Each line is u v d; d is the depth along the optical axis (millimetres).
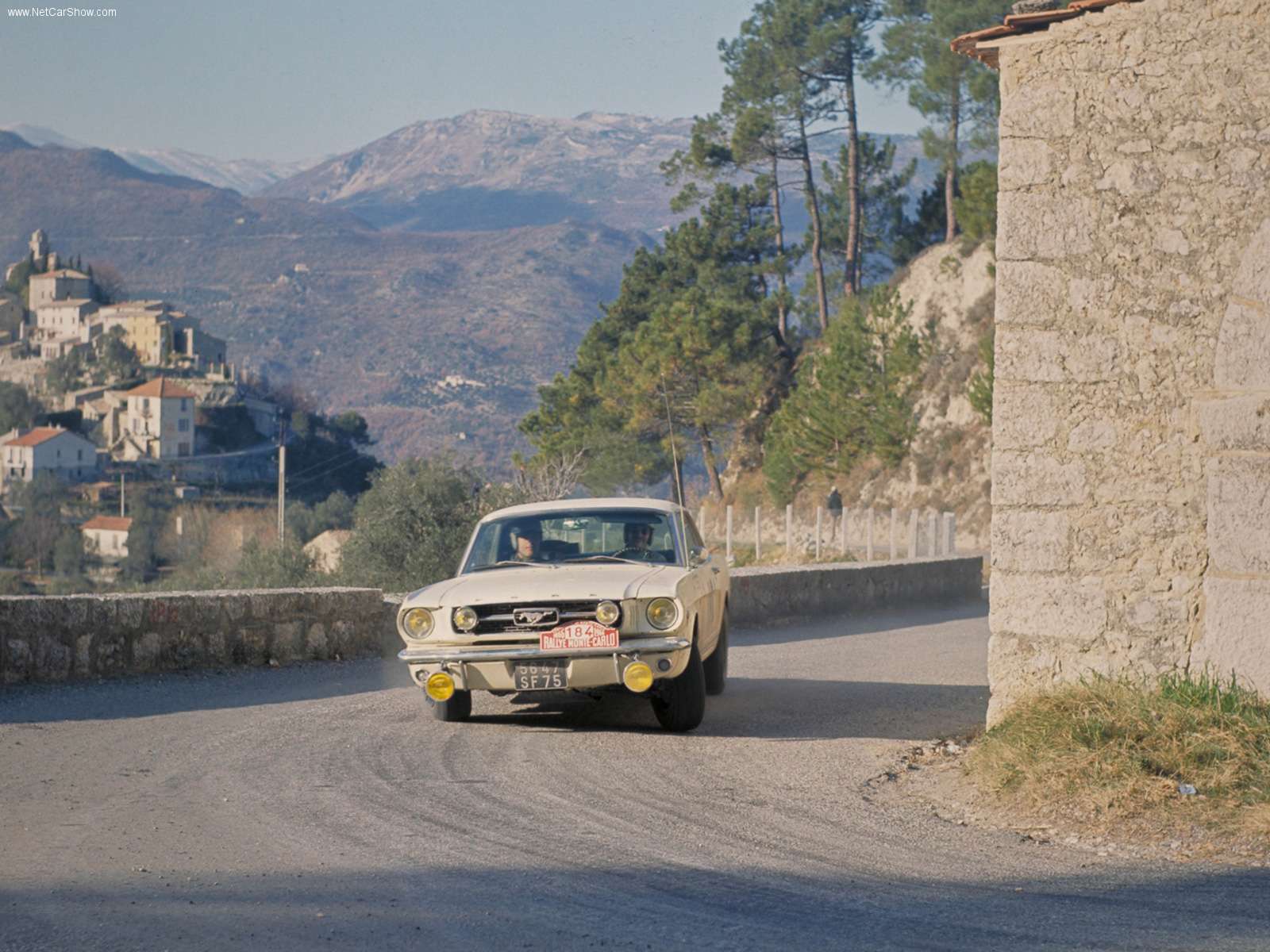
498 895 7562
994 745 10703
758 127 96375
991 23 76875
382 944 6668
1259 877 8117
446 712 13562
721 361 80750
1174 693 10719
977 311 79125
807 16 94750
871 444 76938
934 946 6742
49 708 14000
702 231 99812
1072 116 11422
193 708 14250
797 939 6828
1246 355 10812
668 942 6762
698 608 13430
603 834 9062
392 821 9297
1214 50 10984
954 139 87062
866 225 103562
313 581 42469
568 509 14828
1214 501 10891
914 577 30844
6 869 7973
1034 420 11523
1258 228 10828
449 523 39875
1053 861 8539
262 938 6734
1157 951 6676
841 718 14195
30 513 196250
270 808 9672
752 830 9266
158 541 176125
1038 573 11500
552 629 12539
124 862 8180
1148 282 11164
